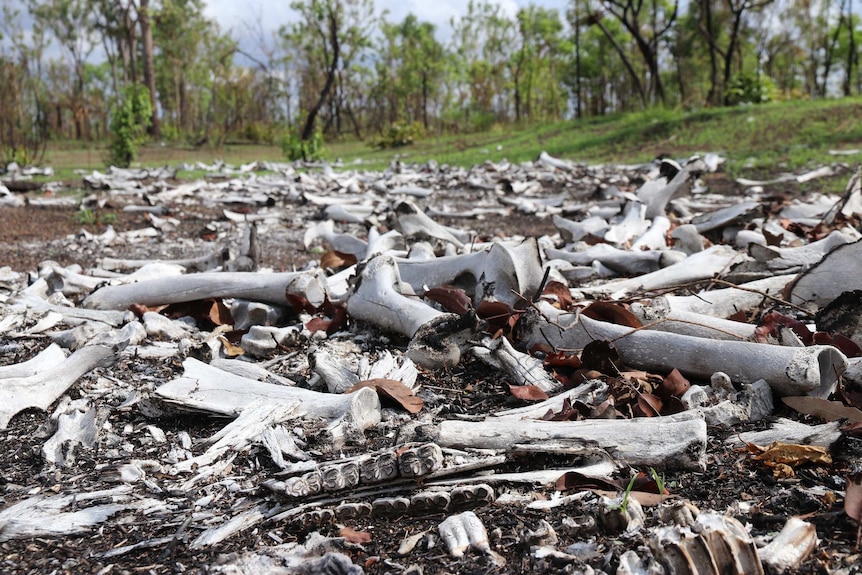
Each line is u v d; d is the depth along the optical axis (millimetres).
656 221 7645
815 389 3342
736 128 19391
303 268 7516
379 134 36094
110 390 3934
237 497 2879
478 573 2291
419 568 2281
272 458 3080
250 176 18203
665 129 20875
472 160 21547
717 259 5621
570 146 21641
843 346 3719
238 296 5113
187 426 3570
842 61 51469
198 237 10023
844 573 2121
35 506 2826
